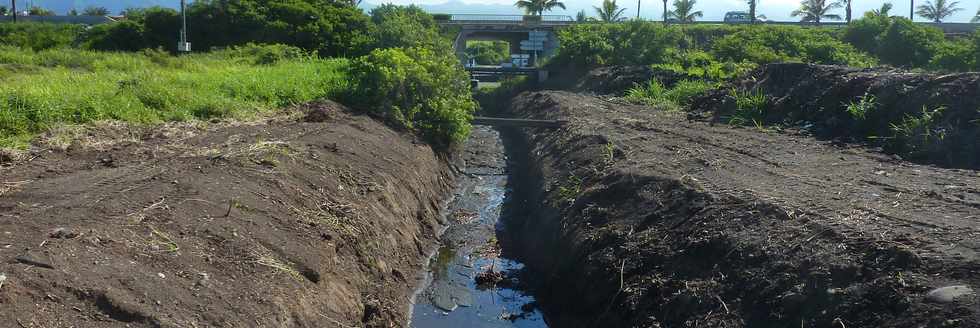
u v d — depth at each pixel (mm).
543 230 11484
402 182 12250
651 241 8562
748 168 10766
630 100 23219
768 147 12875
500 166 18984
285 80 17047
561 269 9797
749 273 6867
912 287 5590
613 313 7996
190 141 10703
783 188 9078
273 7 35188
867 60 31375
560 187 12672
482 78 42312
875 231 6762
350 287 7812
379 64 16984
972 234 6484
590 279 8828
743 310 6555
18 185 7648
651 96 23625
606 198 10602
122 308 5105
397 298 8820
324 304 6922
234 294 6027
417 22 38188
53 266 5277
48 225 6141
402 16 34688
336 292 7355
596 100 24000
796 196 8492
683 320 6965
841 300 5871
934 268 5766
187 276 5961
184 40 30500
